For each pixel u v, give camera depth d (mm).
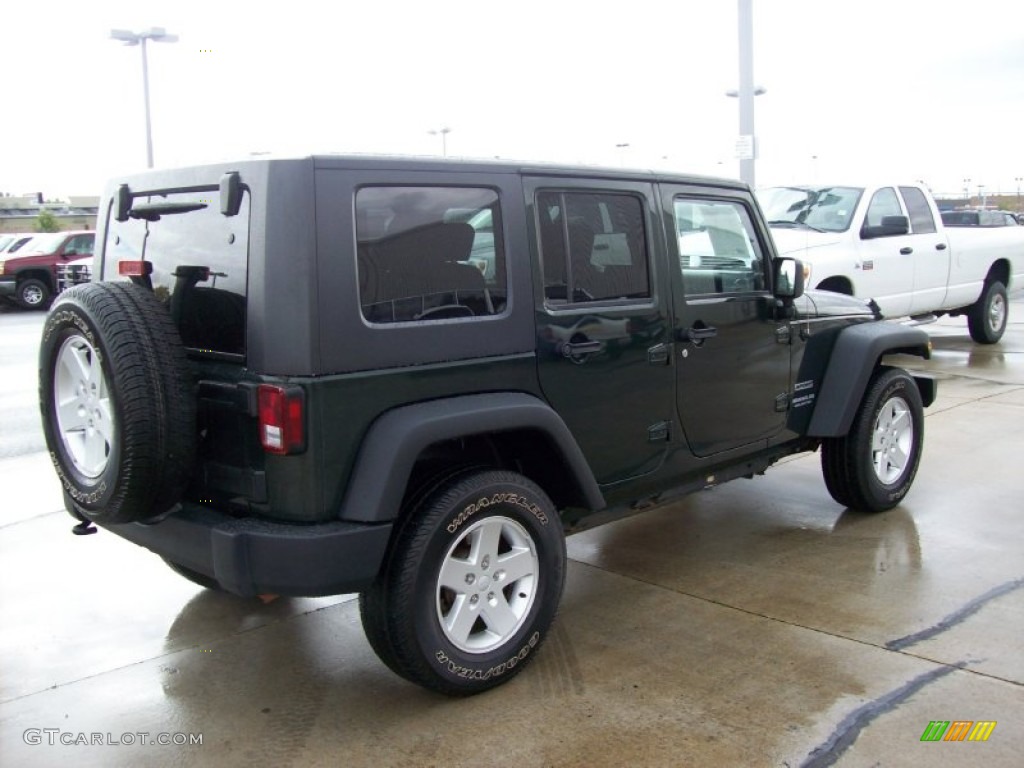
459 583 3486
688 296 4461
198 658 3992
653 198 4293
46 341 3480
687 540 5344
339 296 3186
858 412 5395
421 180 3436
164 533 3473
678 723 3352
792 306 5051
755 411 4910
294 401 3123
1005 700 3434
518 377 3721
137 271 3578
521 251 3738
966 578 4617
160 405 3152
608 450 4141
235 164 3262
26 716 3533
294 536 3156
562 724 3375
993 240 12156
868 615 4211
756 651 3895
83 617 4445
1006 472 6445
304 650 4051
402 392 3361
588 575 4836
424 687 3498
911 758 3090
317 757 3217
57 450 3541
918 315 11133
